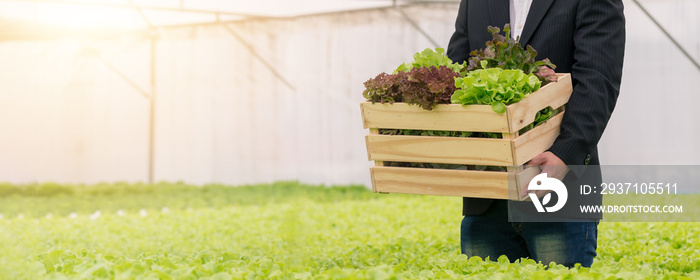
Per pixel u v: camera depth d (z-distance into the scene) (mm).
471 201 3869
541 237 3635
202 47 17562
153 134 18062
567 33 3545
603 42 3426
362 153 17172
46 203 13570
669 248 5176
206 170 18000
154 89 18000
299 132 17469
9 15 15844
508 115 3029
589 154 3332
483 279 2904
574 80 3465
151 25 16422
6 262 3404
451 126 3182
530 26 3609
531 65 3316
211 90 17734
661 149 13898
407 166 3404
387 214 10234
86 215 11672
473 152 3158
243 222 9672
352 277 2707
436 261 3863
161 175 18234
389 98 3299
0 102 18562
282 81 17250
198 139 18000
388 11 15242
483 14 3811
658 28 13555
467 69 3434
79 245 6910
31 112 18547
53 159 18516
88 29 16297
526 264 3285
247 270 3107
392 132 3395
